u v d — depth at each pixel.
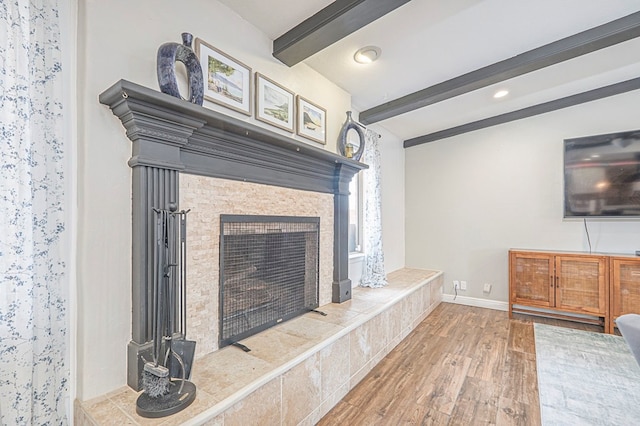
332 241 2.96
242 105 2.09
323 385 1.96
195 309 1.76
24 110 1.24
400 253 4.86
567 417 1.91
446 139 4.62
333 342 2.07
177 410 1.29
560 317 3.68
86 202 1.38
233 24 2.04
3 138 1.19
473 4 2.02
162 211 1.47
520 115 4.04
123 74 1.50
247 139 1.97
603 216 3.51
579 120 3.73
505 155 4.18
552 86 3.45
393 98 3.41
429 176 4.77
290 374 1.71
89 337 1.38
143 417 1.26
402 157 4.97
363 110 3.72
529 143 4.02
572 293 3.47
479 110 3.96
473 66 2.79
